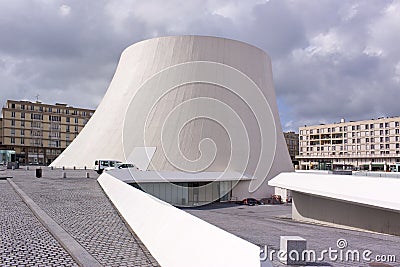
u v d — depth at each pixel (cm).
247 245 294
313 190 1174
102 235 624
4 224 709
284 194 2266
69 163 2956
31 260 478
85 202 1045
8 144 5416
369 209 1009
